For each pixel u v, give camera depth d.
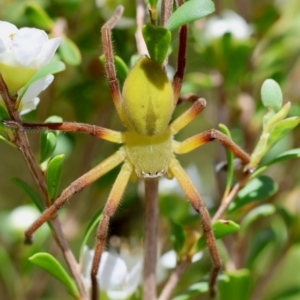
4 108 0.16
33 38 0.16
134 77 0.16
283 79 0.22
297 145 0.22
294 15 0.22
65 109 0.22
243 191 0.18
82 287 0.17
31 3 0.19
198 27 0.21
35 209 0.21
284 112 0.17
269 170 0.23
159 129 0.16
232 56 0.21
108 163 0.17
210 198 0.21
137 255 0.19
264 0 0.24
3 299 0.22
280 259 0.20
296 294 0.21
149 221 0.17
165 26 0.16
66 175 0.23
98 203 0.22
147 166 0.17
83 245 0.17
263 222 0.22
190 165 0.22
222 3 0.25
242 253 0.21
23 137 0.16
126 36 0.20
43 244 0.22
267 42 0.22
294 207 0.20
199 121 0.25
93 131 0.17
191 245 0.18
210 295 0.18
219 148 0.20
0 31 0.16
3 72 0.16
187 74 0.21
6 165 0.26
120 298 0.17
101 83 0.21
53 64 0.16
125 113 0.16
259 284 0.20
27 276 0.21
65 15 0.20
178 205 0.20
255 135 0.21
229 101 0.21
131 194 0.21
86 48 0.21
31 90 0.16
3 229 0.21
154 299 0.17
